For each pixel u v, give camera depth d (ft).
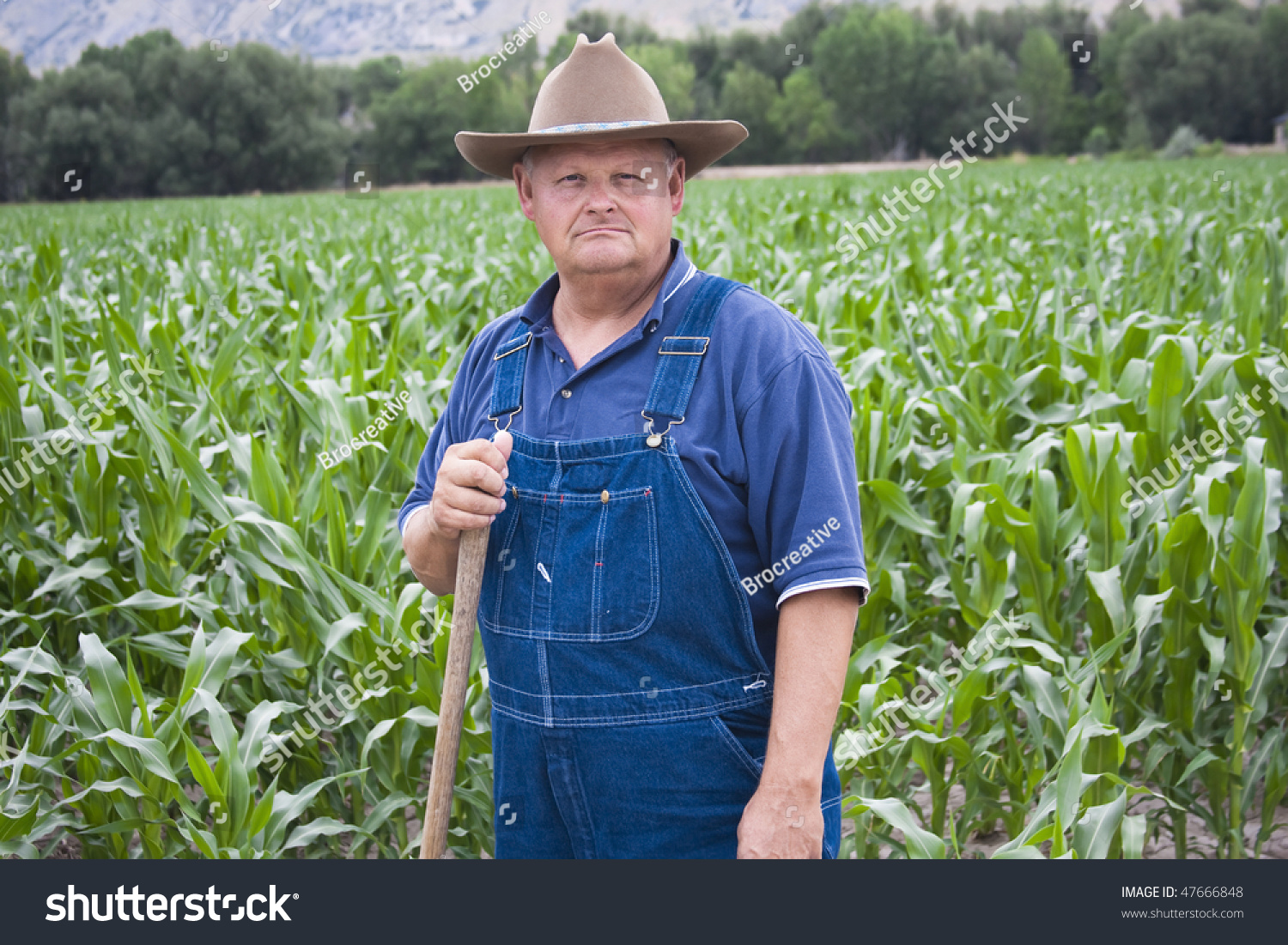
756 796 5.48
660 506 5.53
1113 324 19.61
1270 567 10.55
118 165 196.34
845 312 20.81
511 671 5.98
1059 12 309.83
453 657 5.89
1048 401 15.70
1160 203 54.75
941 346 18.28
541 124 5.77
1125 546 10.82
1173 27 280.92
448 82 209.36
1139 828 8.30
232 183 208.23
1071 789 7.28
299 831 9.21
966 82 264.31
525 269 29.45
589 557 5.64
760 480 5.54
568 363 5.96
